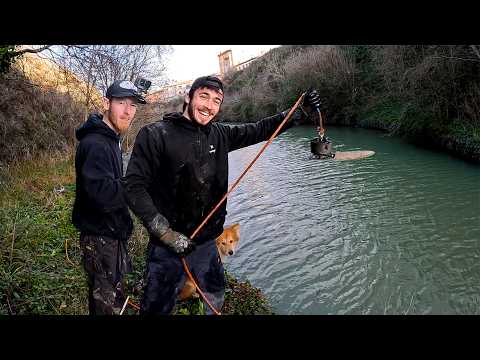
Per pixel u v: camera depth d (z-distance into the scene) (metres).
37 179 6.41
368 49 18.27
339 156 2.60
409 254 5.20
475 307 3.97
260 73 28.94
